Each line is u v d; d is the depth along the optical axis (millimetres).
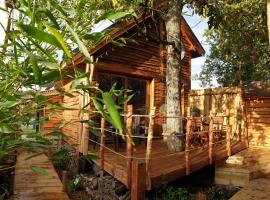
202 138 9367
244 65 20250
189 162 6227
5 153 1011
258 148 10711
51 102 1010
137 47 10773
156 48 11547
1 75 1075
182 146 7949
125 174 5211
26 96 1010
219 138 10531
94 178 6879
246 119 11164
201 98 12469
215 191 6398
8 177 5895
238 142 10625
